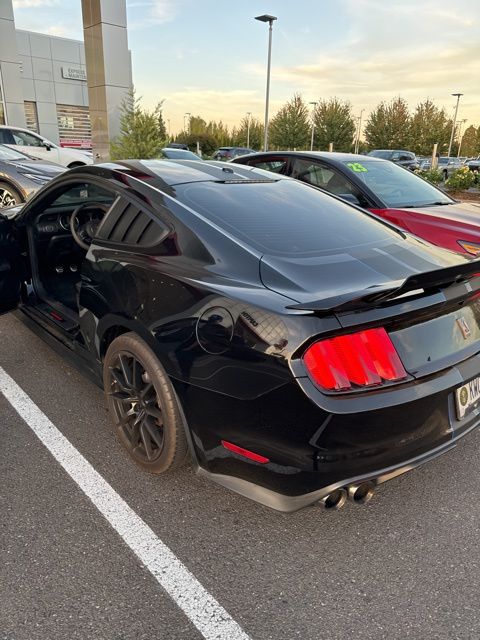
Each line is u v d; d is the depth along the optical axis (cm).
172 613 182
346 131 5066
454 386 209
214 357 200
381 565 206
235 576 199
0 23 2005
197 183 279
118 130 1323
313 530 224
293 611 185
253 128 5456
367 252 240
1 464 261
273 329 185
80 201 386
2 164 742
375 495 247
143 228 254
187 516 230
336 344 184
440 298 208
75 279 405
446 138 5512
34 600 185
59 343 325
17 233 361
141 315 231
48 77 2614
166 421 228
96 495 241
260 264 216
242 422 196
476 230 446
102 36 1236
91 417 307
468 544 217
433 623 180
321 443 184
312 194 307
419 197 536
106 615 180
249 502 240
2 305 361
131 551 209
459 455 278
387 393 190
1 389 336
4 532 216
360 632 177
